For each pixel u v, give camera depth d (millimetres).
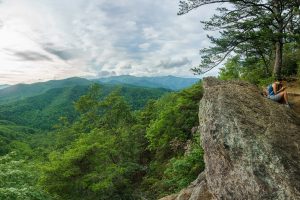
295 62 22922
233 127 8289
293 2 18766
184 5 20078
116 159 34031
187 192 12711
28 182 16359
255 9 20000
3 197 13336
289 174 7008
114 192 27469
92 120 48469
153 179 29734
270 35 18000
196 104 30609
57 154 26203
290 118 8758
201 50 20047
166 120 30953
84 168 25656
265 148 7562
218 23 19531
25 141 119000
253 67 26188
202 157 17406
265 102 9398
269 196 7035
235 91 9570
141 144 40344
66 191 24266
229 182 8117
